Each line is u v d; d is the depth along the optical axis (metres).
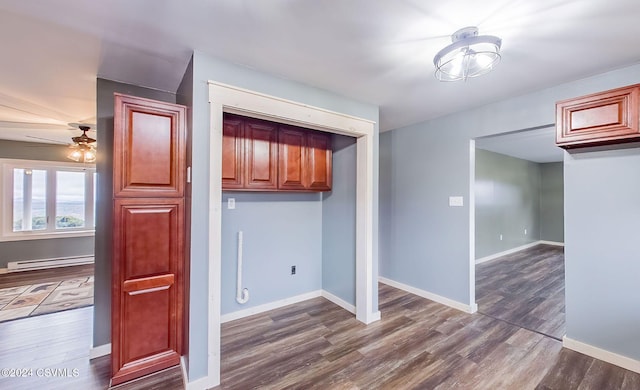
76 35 1.70
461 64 1.79
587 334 2.28
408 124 3.75
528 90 2.57
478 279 4.48
